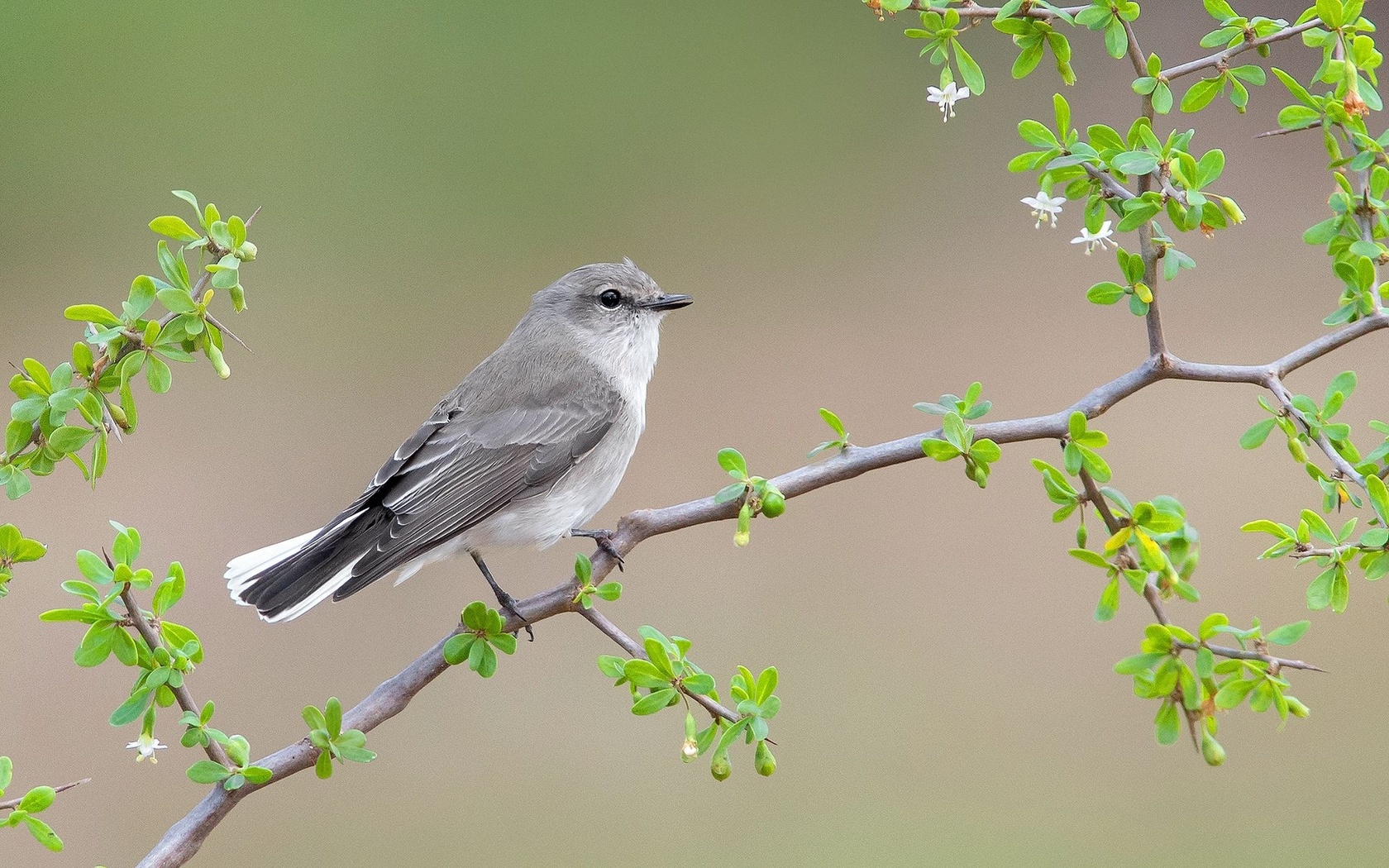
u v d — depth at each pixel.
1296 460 5.37
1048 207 5.53
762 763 5.06
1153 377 5.51
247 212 17.56
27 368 5.38
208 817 5.18
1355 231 5.49
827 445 5.75
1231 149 18.62
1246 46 5.43
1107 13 5.43
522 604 5.77
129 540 5.06
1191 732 4.82
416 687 5.53
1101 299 5.52
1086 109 18.89
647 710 5.06
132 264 17.19
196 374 16.12
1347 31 5.37
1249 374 5.44
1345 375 5.33
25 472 5.51
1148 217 5.25
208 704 5.17
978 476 5.50
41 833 4.87
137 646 5.10
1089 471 5.25
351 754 5.26
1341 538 4.97
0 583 5.35
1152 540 5.05
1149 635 4.82
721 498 5.79
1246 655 4.76
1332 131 5.53
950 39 5.71
